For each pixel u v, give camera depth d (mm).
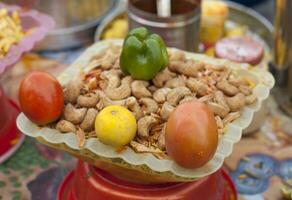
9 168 878
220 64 807
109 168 722
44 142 708
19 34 887
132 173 707
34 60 1097
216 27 1100
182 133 624
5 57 845
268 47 1104
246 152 908
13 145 899
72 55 1120
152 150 674
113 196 742
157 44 724
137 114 697
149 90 736
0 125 905
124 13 1182
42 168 880
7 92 1014
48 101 690
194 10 1002
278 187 848
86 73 771
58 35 1106
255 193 840
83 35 1133
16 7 972
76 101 727
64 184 842
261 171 875
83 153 689
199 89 730
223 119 713
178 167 653
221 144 680
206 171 649
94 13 1163
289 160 893
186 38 1006
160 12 1029
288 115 980
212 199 785
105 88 737
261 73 797
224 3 1154
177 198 737
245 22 1197
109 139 664
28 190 843
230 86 744
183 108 636
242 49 993
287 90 984
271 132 946
